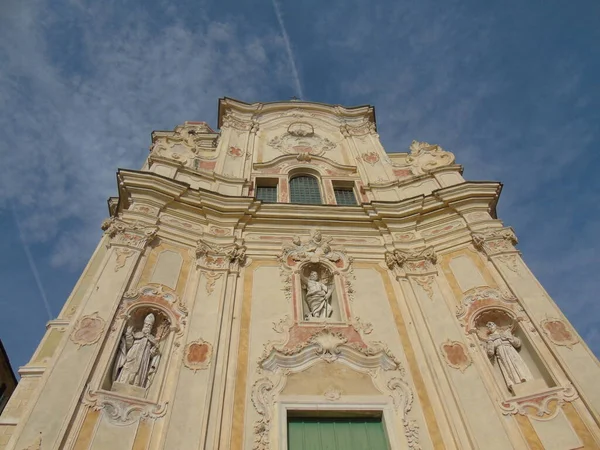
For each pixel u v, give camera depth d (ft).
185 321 35.60
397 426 30.45
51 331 34.65
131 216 42.52
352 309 39.01
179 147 57.82
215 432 28.89
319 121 68.13
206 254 41.57
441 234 45.80
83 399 28.25
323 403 31.45
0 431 27.68
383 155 60.90
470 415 30.63
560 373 32.19
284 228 46.98
